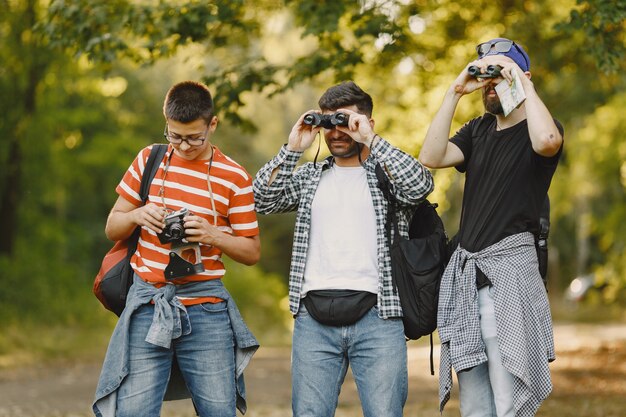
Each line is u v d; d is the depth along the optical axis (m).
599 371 13.22
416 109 13.92
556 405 9.47
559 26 8.47
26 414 9.23
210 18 9.19
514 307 4.37
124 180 4.59
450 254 4.75
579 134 21.95
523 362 4.32
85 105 25.27
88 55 9.38
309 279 4.77
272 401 10.59
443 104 4.64
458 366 4.42
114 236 4.53
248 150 38.25
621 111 20.53
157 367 4.44
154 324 4.36
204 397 4.49
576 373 13.02
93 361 16.44
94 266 27.94
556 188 28.36
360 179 4.80
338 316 4.67
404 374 4.71
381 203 4.74
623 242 23.55
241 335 4.57
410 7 10.75
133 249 4.57
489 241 4.48
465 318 4.48
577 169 25.53
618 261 23.59
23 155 19.83
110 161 24.98
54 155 21.64
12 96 18.42
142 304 4.44
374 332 4.67
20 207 21.64
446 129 4.62
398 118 14.04
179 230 4.32
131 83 29.19
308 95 38.84
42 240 22.30
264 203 4.89
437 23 13.07
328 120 4.73
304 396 4.75
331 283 4.70
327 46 10.43
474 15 12.96
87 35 9.48
